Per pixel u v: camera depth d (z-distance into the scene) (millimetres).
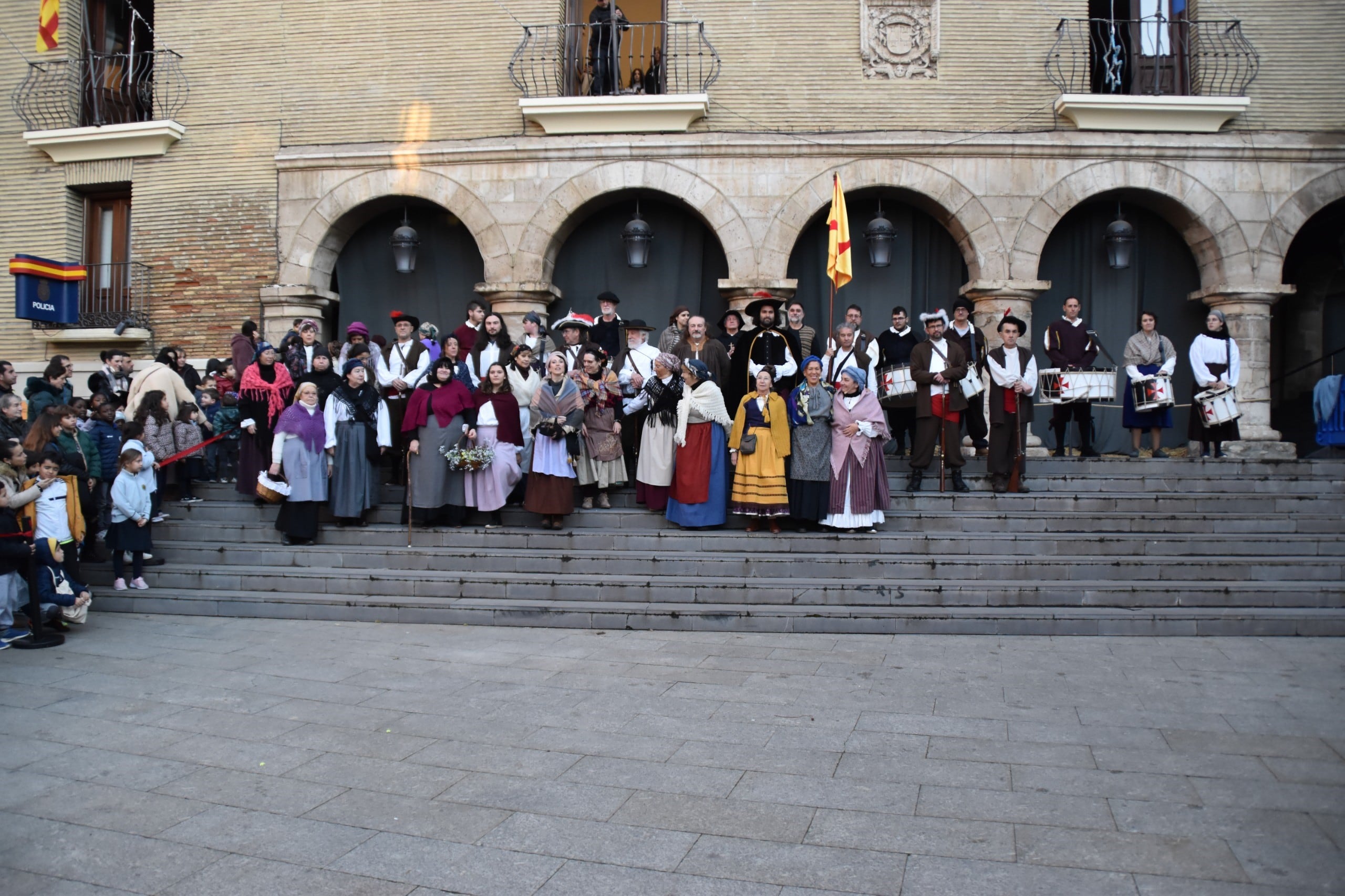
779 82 12320
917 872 3686
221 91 12953
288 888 3613
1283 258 12141
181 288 12961
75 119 13352
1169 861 3740
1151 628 7594
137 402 10297
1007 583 8055
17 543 7305
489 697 5941
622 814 4238
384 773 4727
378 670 6609
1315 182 12148
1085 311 12875
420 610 8164
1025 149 12109
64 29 13297
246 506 10141
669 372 9336
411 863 3797
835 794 4426
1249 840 3910
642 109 12070
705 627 7828
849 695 5949
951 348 9672
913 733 5234
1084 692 5988
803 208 12234
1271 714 5496
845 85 12281
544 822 4152
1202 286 12578
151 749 5070
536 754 4969
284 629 7938
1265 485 10047
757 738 5172
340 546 9430
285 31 12867
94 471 9352
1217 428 10555
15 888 3621
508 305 12469
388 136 12695
